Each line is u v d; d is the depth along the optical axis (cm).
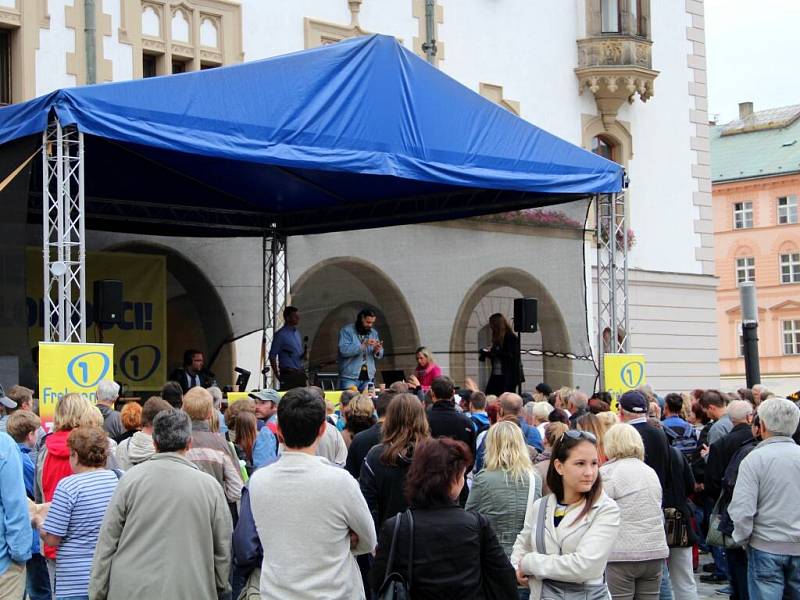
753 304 1631
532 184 1466
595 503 616
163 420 637
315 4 2270
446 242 1847
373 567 546
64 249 1152
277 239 2008
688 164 3055
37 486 809
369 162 1323
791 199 6250
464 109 1412
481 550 549
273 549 574
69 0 1920
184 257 1962
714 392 1232
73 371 1101
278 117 1261
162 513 619
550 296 1688
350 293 2239
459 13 2533
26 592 884
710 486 1035
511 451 755
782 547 825
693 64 3091
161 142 1178
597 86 2781
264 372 1870
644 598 821
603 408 1077
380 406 949
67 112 1124
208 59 2108
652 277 2919
